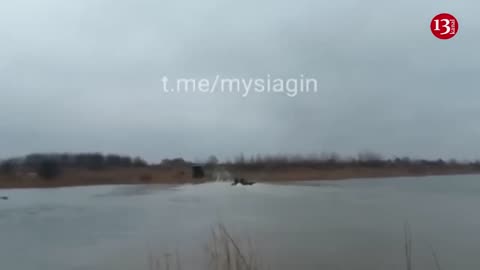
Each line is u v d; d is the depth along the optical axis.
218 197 34.38
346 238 14.41
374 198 31.42
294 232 15.90
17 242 15.59
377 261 11.29
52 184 60.38
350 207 25.25
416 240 14.20
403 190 41.28
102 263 11.98
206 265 10.34
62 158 70.69
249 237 14.63
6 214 25.36
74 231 18.09
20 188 55.09
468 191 39.41
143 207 27.58
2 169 65.44
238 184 52.91
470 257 11.58
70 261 12.34
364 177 70.81
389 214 21.55
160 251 13.00
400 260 11.43
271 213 22.58
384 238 14.67
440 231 16.12
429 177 76.50
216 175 67.06
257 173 70.75
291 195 35.59
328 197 33.06
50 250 13.97
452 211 22.84
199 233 16.25
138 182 61.84
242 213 22.70
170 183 58.59
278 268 10.37
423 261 11.30
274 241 13.74
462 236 14.95
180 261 11.36
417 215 21.27
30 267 11.86
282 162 71.88
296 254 11.94
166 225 18.94
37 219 22.62
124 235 16.61
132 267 11.39
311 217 20.62
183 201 31.16
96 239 15.88
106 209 26.89
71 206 29.59
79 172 68.44
